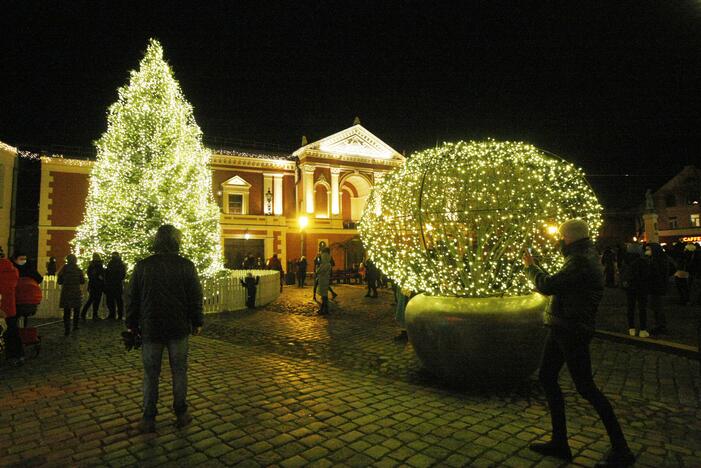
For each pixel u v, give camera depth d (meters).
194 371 6.11
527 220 5.33
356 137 36.72
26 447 3.74
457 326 5.04
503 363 4.97
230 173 33.47
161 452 3.63
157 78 14.40
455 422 4.22
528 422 4.22
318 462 3.43
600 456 3.52
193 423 4.22
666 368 6.09
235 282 13.20
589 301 3.40
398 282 6.58
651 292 8.20
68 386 5.47
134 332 4.24
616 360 6.54
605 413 3.30
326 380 5.64
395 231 6.24
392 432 3.99
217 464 3.41
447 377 5.28
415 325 5.46
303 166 34.66
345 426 4.13
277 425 4.17
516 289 5.57
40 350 7.57
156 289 4.08
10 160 27.39
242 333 9.25
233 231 30.88
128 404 4.81
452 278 5.63
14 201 27.72
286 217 35.22
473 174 5.52
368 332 9.20
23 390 5.31
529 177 5.43
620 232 43.69
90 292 11.19
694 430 4.02
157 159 13.91
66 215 27.42
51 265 23.45
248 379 5.70
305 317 11.52
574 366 3.39
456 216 5.51
